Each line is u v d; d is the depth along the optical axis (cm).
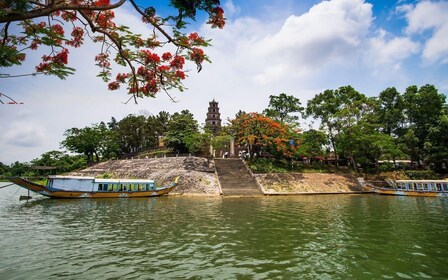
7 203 2919
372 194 3956
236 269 1022
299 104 6056
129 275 966
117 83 782
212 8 584
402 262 1100
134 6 555
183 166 4453
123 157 6931
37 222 1872
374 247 1295
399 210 2416
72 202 2992
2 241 1392
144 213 2253
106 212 2308
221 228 1681
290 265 1065
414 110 5166
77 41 728
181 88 768
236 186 4006
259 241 1391
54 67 639
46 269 1020
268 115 5847
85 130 6644
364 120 4622
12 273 983
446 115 4991
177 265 1060
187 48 663
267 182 4131
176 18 582
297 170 4906
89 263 1081
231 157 5722
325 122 5256
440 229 1659
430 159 4672
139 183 3569
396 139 5147
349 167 5281
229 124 5441
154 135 7662
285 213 2252
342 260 1122
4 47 515
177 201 3111
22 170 7825
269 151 5306
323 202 3008
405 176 4522
